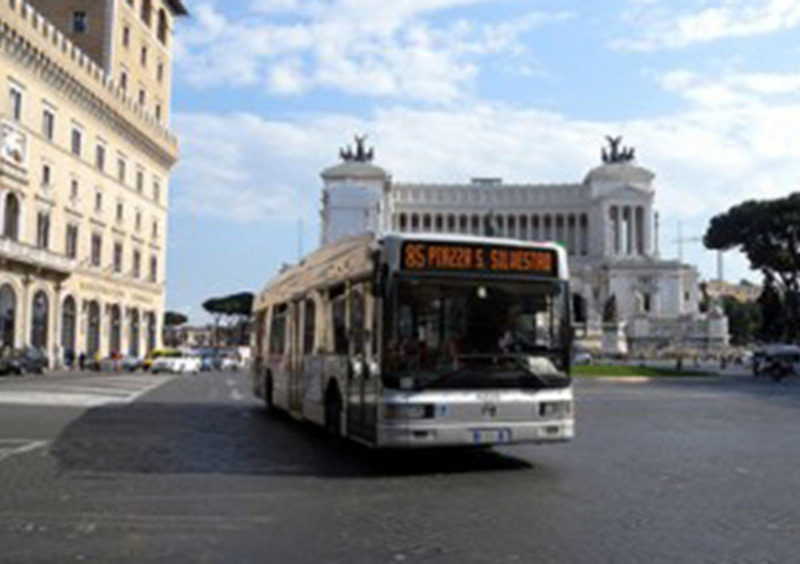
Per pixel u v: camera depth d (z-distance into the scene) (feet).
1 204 175.32
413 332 40.32
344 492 35.58
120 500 33.22
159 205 281.54
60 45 199.31
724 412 84.99
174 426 63.57
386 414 39.60
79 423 63.82
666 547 25.96
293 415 62.80
